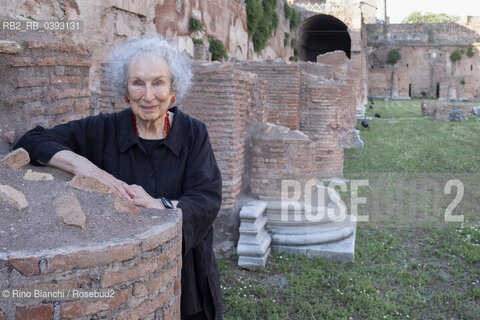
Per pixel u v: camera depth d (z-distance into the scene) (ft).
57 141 6.69
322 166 33.81
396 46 163.02
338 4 116.26
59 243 4.86
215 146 19.56
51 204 5.38
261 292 16.43
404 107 110.63
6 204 5.19
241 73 20.27
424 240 22.71
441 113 73.92
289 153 21.07
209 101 19.34
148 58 6.37
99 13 23.17
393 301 16.24
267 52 70.18
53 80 9.00
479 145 49.19
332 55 61.72
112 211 5.55
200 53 37.73
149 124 6.80
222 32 45.50
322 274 18.15
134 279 5.16
